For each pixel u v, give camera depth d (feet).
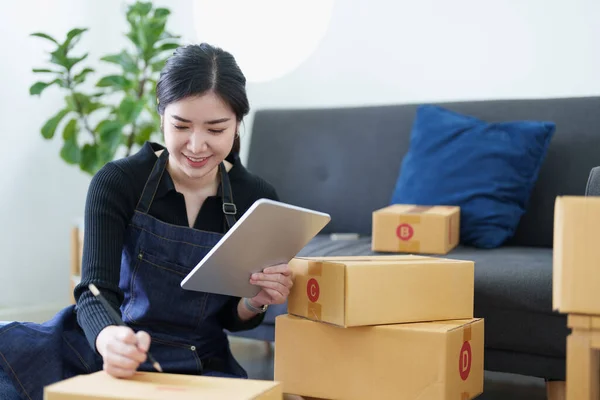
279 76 10.94
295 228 4.51
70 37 9.45
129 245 5.05
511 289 6.16
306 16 10.71
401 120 9.10
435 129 8.32
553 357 6.10
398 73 10.32
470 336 5.02
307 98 10.96
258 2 10.80
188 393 3.63
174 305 5.05
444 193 7.95
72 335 5.04
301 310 5.18
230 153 5.38
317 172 9.46
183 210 5.12
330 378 5.02
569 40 9.32
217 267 4.54
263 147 9.82
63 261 11.37
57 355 4.91
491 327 6.28
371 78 10.50
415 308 4.99
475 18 9.81
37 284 11.03
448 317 5.14
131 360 3.91
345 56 10.64
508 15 9.62
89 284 4.57
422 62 10.16
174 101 4.61
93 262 4.70
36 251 11.00
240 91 4.74
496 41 9.71
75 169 11.49
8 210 10.61
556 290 3.74
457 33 9.93
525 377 8.32
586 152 7.98
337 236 8.66
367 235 9.03
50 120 9.80
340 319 4.75
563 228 3.70
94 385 3.76
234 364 5.45
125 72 9.84
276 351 5.23
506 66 9.68
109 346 3.99
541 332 6.09
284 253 4.79
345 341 4.96
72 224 11.44
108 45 11.87
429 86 10.14
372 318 4.81
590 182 5.77
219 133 4.74
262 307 5.30
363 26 10.49
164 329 5.11
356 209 9.12
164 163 5.12
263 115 10.01
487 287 6.25
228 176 5.28
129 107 9.53
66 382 3.82
